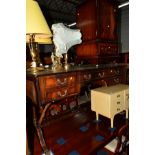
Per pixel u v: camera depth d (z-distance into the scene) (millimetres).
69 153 1142
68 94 1448
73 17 4289
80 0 3314
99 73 1842
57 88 1351
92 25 2195
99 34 2172
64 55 1856
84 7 2281
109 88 1729
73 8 3729
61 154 1130
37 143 1296
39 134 1302
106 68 1941
